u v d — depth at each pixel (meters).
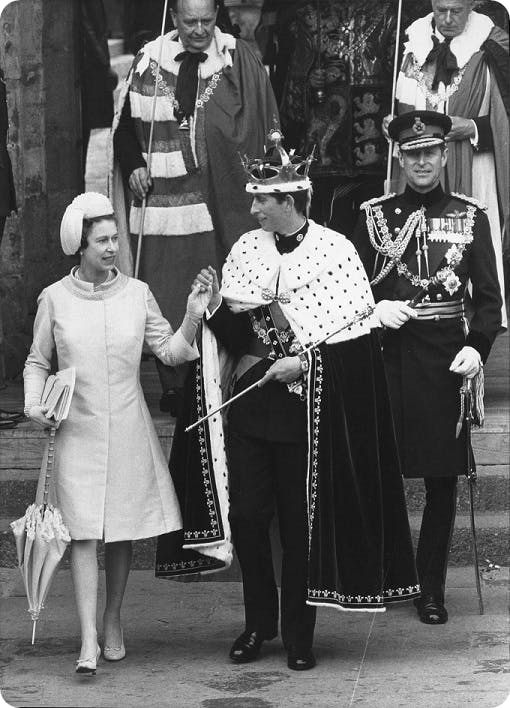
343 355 11.37
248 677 11.32
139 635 12.40
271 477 11.56
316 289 11.40
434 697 10.81
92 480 11.24
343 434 11.30
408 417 12.34
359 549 11.31
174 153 14.75
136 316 11.45
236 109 14.71
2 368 17.47
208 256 14.81
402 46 15.75
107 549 11.62
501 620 12.59
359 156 16.12
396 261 12.45
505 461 14.76
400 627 12.52
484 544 13.99
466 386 12.18
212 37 14.79
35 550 11.10
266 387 11.43
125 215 15.21
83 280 11.49
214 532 11.52
